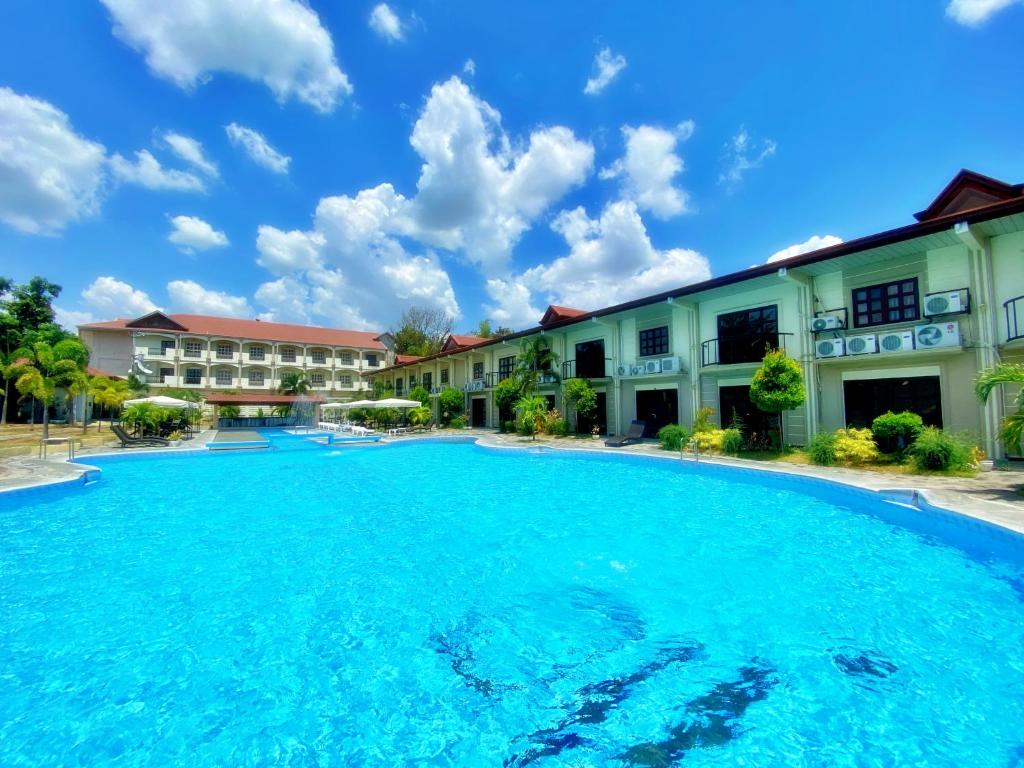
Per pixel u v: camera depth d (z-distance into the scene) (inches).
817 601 176.6
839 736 106.0
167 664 139.6
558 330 916.0
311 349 2009.1
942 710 114.0
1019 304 400.8
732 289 611.2
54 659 142.2
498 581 200.8
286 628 161.2
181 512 332.5
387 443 831.1
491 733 110.0
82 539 266.5
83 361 1127.0
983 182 510.3
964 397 431.5
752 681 127.9
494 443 769.6
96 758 102.9
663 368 697.0
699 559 224.5
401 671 135.1
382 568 217.5
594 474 489.1
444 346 1550.2
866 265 501.4
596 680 129.7
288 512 330.0
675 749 103.3
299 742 107.7
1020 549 205.3
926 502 275.1
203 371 1772.9
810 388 536.4
